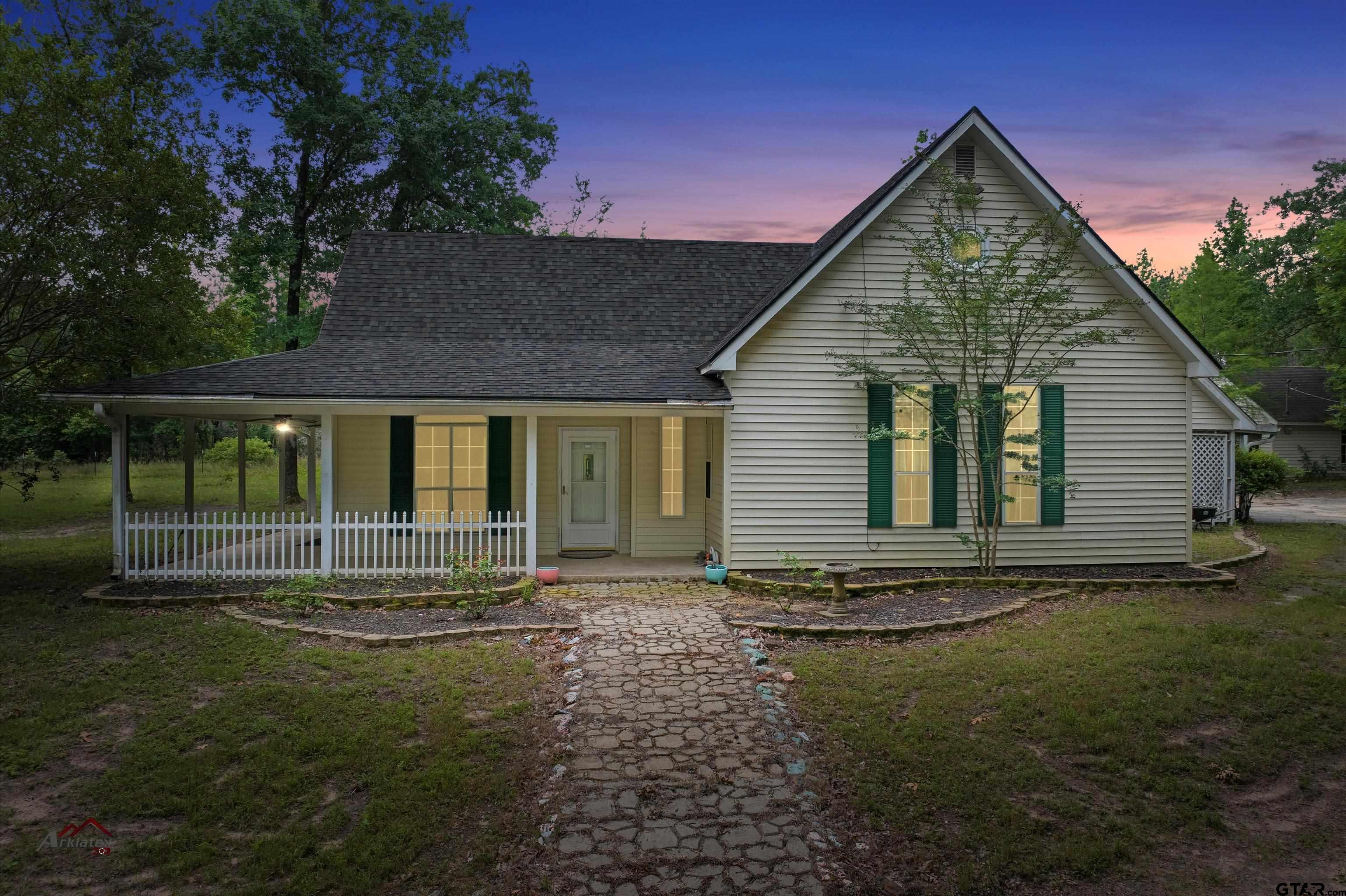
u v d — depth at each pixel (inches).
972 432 495.2
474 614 391.9
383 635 348.2
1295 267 1546.5
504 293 594.2
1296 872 181.8
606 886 170.7
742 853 184.1
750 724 258.4
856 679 300.4
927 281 478.3
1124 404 514.0
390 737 243.9
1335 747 242.8
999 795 211.3
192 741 240.7
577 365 511.2
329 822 194.9
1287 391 1529.3
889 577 476.7
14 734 243.6
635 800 208.2
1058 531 512.4
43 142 434.9
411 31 1029.8
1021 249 496.7
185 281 520.7
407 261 609.0
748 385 487.8
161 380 448.8
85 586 460.1
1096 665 313.0
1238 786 220.8
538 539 562.6
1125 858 185.6
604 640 350.9
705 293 620.7
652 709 270.2
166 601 409.4
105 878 175.5
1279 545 643.5
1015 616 398.9
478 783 216.2
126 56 503.5
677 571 502.0
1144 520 517.7
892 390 494.9
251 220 946.7
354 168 1021.8
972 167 493.7
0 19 452.4
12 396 470.9
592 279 618.8
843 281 491.5
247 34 885.8
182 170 500.1
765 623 371.9
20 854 182.9
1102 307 498.0
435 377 475.8
